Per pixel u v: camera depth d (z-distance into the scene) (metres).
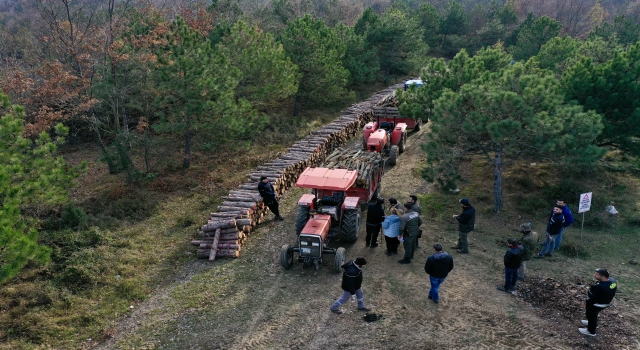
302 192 15.30
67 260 10.20
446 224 12.50
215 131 16.25
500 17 52.06
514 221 12.57
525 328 7.86
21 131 10.33
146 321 8.53
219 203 14.11
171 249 11.42
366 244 11.24
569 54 23.70
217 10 31.77
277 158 17.78
